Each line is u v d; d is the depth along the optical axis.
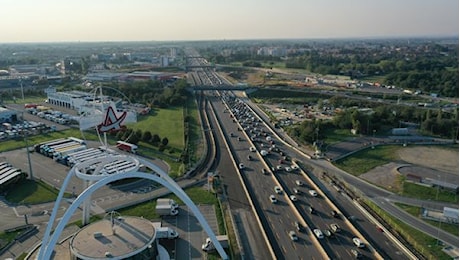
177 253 80.69
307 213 100.31
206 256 79.75
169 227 91.44
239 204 105.31
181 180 121.81
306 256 80.81
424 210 100.81
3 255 80.12
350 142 162.00
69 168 131.00
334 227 91.50
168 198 107.88
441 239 86.19
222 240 82.56
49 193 110.81
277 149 155.50
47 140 165.62
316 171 130.75
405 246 83.44
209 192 112.56
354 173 128.00
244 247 83.94
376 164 136.12
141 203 104.38
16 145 158.25
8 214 98.25
